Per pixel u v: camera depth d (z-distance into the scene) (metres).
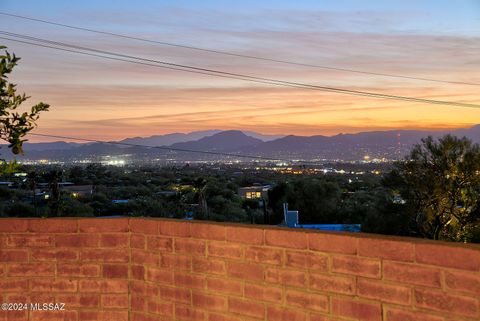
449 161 25.75
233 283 4.26
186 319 4.51
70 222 4.88
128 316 4.80
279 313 4.00
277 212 46.59
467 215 25.58
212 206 55.34
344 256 3.70
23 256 4.91
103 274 4.84
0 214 46.38
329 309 3.75
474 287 3.15
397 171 27.05
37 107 4.35
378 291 3.53
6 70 4.23
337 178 83.69
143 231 4.77
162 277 4.65
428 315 3.32
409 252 3.41
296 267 3.93
